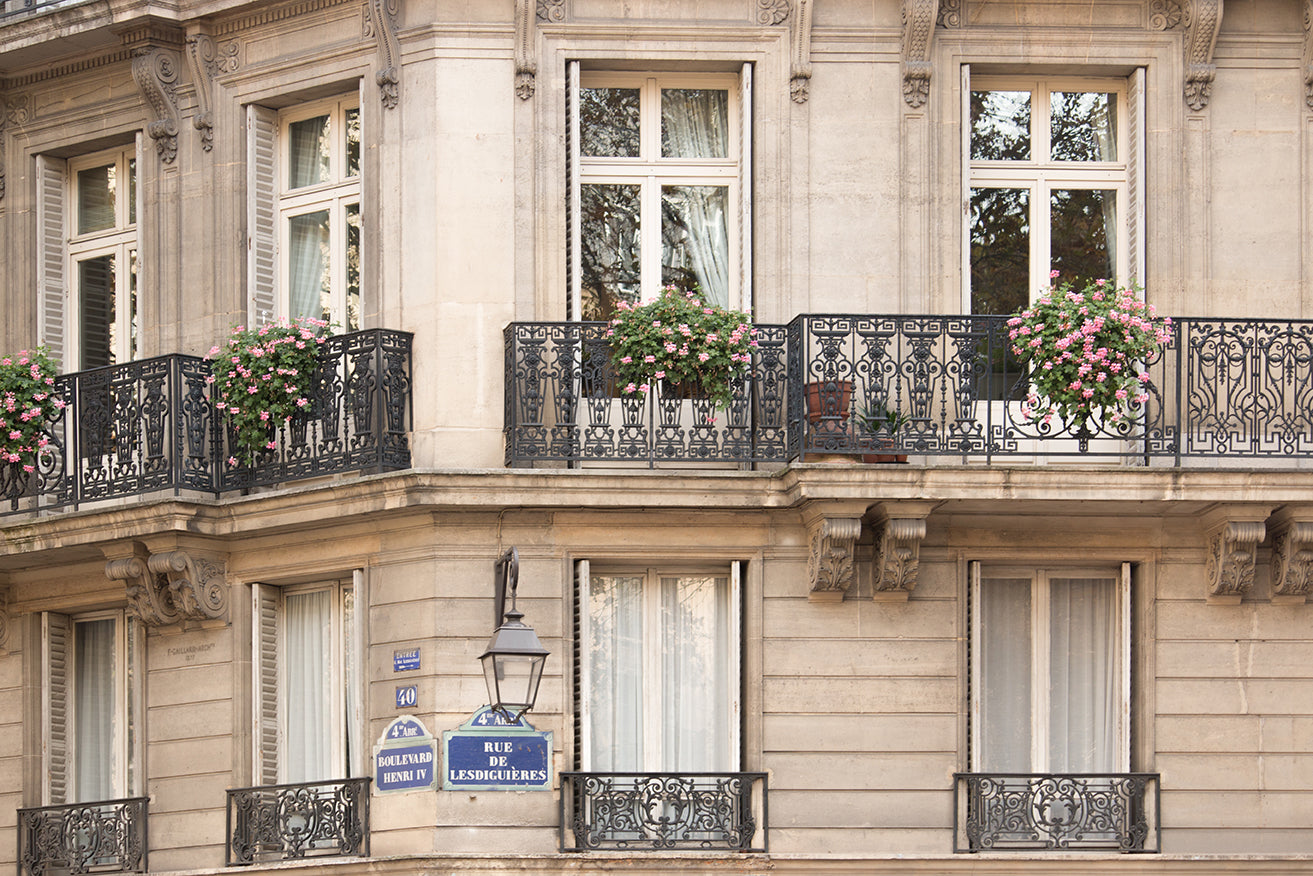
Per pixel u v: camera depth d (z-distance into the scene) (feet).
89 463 71.92
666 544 67.82
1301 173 70.49
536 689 63.10
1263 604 68.69
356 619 68.95
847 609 67.92
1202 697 68.39
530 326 67.41
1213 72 70.23
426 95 69.51
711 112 71.56
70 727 75.51
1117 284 69.77
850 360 66.74
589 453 66.80
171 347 74.08
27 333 77.46
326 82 72.08
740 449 67.00
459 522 67.36
